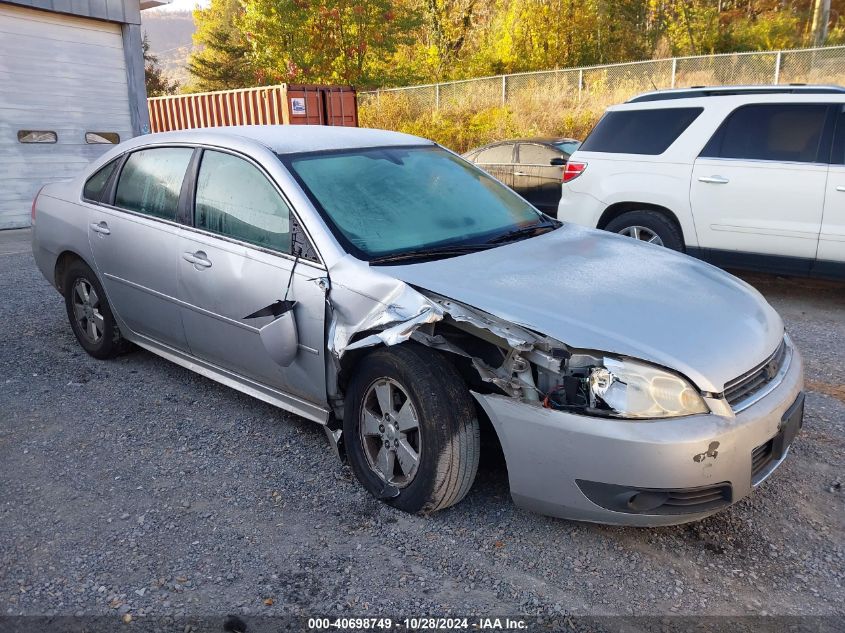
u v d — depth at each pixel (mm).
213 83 46281
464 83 21469
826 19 25375
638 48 27766
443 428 2986
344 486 3488
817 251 6195
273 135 4125
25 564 2922
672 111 6938
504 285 3191
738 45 26312
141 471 3664
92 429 4145
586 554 2949
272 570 2861
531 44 28234
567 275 3352
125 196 4676
